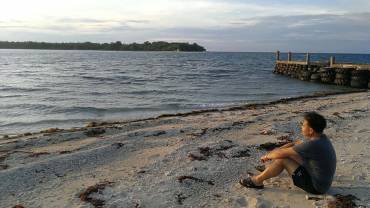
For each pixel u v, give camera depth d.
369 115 14.06
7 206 5.83
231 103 22.91
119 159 8.22
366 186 6.64
